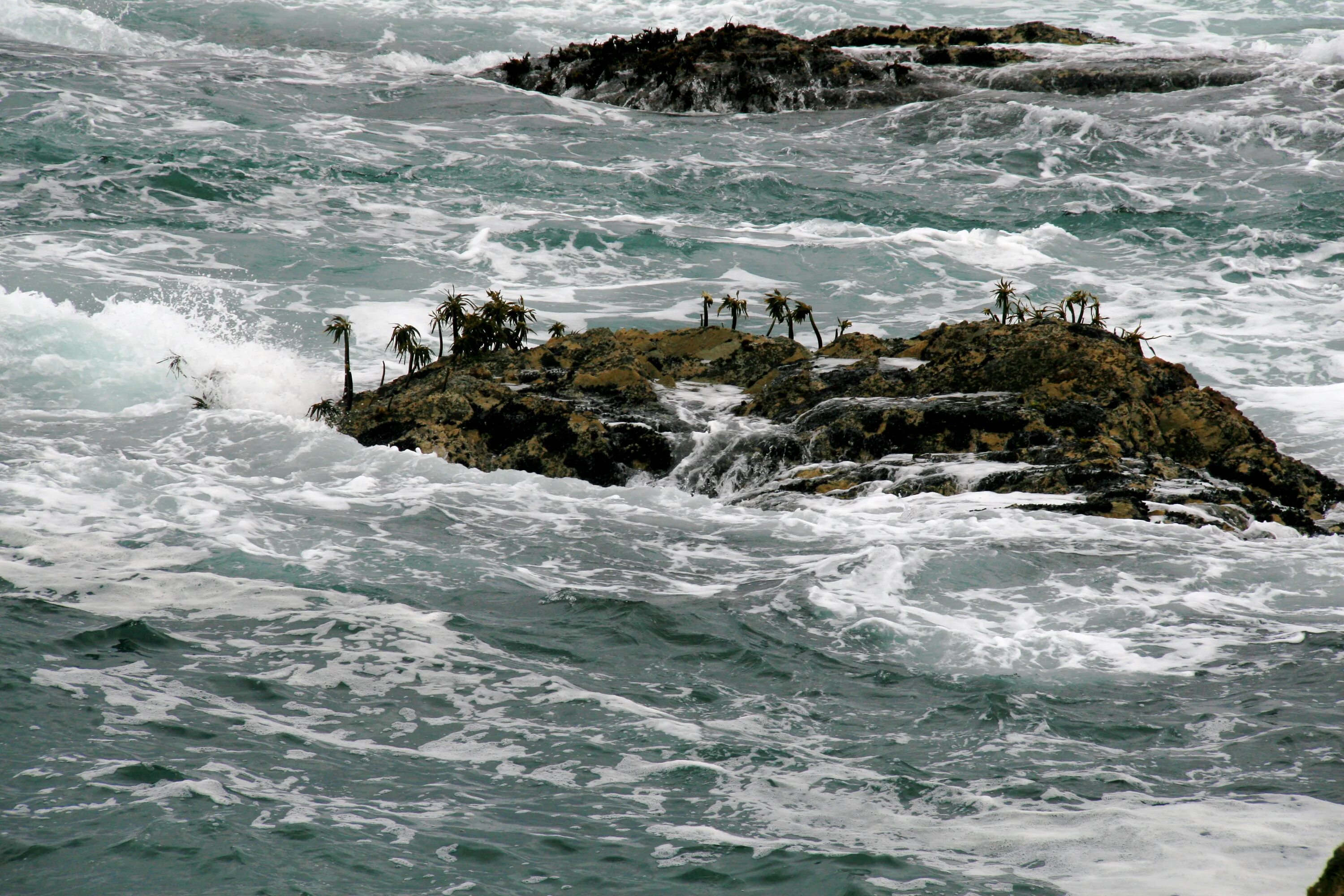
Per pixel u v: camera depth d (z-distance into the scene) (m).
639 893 31.41
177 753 37.88
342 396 104.94
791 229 168.50
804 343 128.00
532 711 42.94
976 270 153.62
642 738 41.09
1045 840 34.09
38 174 160.12
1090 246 165.62
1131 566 61.06
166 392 100.81
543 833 34.41
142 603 50.53
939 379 99.31
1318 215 174.88
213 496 67.00
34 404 94.50
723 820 35.47
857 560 60.56
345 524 64.19
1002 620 53.66
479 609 52.81
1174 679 47.22
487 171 186.12
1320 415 108.56
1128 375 95.50
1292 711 43.69
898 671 47.88
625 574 59.47
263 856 32.09
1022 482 78.50
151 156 172.12
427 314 128.12
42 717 39.53
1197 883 31.45
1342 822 35.09
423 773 37.94
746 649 49.62
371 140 197.00
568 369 105.25
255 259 140.00
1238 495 79.69
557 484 77.06
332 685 44.16
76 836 32.62
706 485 87.25
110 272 128.62
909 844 33.94
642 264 151.12
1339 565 61.91
